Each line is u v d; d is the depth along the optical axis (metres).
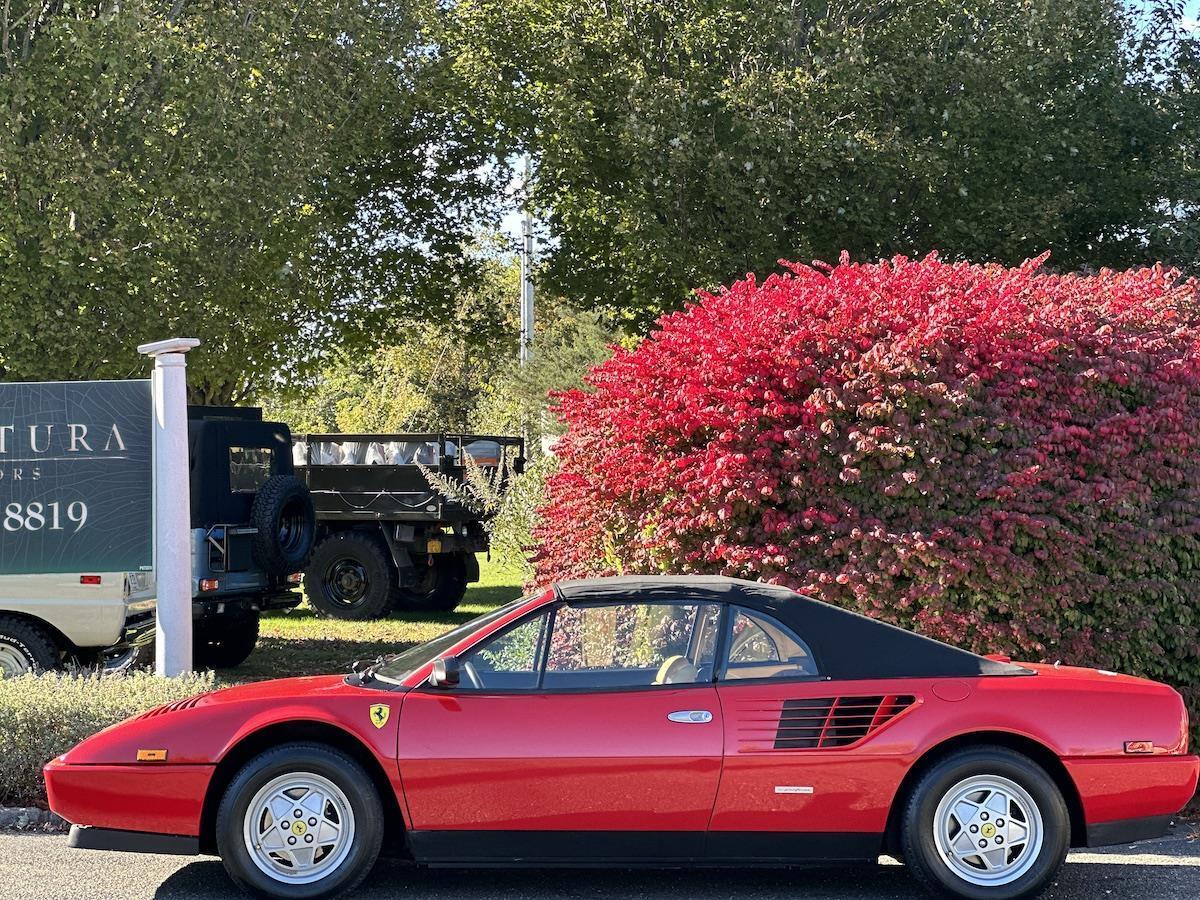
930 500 8.12
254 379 19.55
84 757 5.61
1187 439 8.24
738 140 16.97
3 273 13.49
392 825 5.71
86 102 13.77
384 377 38.28
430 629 15.50
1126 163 19.00
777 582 7.96
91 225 13.77
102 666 10.03
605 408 9.29
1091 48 18.44
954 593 8.00
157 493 8.74
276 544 12.20
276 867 5.49
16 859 6.26
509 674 5.65
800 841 5.51
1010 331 8.55
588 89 18.31
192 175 14.65
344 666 12.61
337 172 19.19
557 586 6.01
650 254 17.77
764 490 8.09
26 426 9.97
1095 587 8.01
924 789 5.49
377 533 16.77
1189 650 8.08
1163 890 5.81
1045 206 17.22
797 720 5.52
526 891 5.81
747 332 8.62
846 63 16.58
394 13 18.27
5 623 9.85
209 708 5.71
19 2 13.91
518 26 19.17
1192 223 18.00
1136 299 9.52
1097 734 5.56
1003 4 17.83
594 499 9.10
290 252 17.41
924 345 8.19
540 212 20.69
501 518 14.91
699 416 8.40
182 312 15.38
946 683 5.63
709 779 5.46
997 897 5.43
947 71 17.11
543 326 35.00
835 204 16.98
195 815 5.55
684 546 8.52
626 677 5.64
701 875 6.14
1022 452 8.16
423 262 21.64
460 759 5.47
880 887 5.95
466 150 21.14
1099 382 8.41
